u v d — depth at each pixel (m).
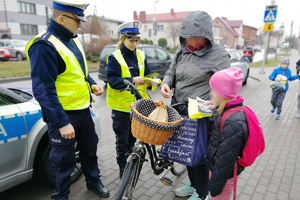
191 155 1.99
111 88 2.74
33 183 2.89
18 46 16.36
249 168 3.28
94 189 2.65
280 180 3.00
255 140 1.66
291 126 5.04
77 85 2.17
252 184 2.91
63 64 2.04
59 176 2.25
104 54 8.68
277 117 5.46
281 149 3.91
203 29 1.94
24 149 2.32
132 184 2.04
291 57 31.94
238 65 8.98
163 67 9.47
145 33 51.28
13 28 26.72
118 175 3.09
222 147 1.65
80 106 2.22
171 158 2.08
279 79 5.28
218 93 1.66
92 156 2.57
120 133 2.82
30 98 2.65
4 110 2.21
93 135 2.50
